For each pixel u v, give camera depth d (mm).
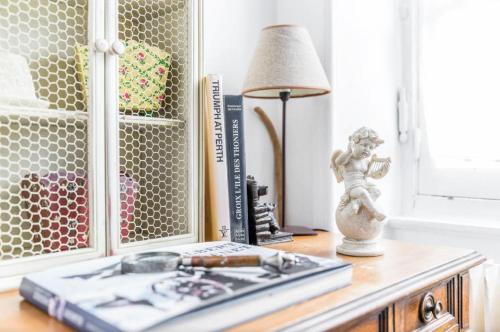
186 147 904
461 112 1407
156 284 523
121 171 866
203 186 920
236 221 958
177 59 919
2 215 694
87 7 749
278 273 569
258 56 1101
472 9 1378
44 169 750
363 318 598
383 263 804
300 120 1355
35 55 747
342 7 1301
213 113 930
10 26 712
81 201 748
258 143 1381
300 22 1364
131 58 828
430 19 1484
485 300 1016
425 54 1495
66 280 554
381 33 1465
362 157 876
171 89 923
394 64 1522
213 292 484
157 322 405
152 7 905
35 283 544
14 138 712
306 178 1340
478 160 1369
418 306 724
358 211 858
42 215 711
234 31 1321
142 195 871
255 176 1372
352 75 1341
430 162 1480
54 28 766
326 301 573
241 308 485
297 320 501
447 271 778
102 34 756
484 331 984
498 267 1076
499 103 1323
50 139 759
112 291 500
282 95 1174
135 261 598
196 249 766
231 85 1315
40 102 700
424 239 1371
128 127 866
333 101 1265
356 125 1357
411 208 1523
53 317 505
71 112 721
